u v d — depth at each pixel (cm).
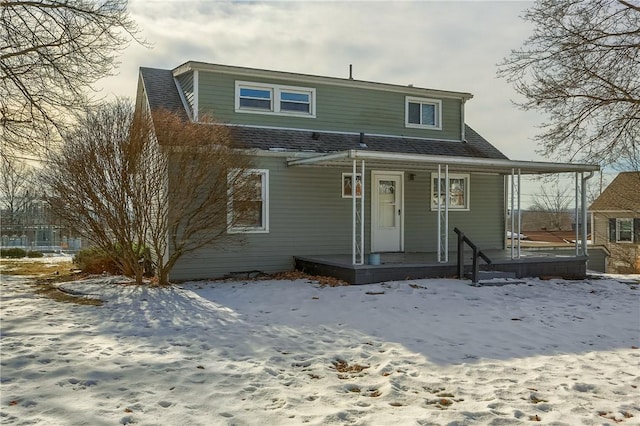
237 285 1201
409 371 585
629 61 1491
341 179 1509
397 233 1608
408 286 1141
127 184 1148
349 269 1198
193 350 650
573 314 934
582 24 1500
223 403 473
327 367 596
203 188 1246
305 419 442
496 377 570
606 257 2659
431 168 1535
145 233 1209
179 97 1518
